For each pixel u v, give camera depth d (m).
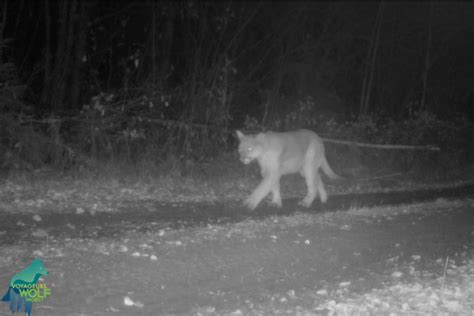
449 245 10.07
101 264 7.64
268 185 12.31
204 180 15.38
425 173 20.80
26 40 19.58
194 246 8.84
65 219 10.41
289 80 22.69
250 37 21.84
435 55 26.77
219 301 6.68
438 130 22.41
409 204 14.15
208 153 16.64
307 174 13.23
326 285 7.47
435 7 25.95
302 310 6.36
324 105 23.30
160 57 18.45
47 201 11.67
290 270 8.10
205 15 19.45
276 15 22.23
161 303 6.52
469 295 7.02
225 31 20.73
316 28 23.95
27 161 13.91
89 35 19.06
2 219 10.04
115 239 8.98
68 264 7.52
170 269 7.71
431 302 6.65
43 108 15.77
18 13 18.41
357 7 24.41
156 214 11.45
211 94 17.14
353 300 6.72
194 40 19.91
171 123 16.05
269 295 6.94
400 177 19.91
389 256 9.15
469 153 23.58
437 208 13.67
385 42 25.34
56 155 14.23
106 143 15.23
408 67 26.55
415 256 9.11
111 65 18.78
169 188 14.23
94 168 14.24
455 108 27.91
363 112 24.00
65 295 6.52
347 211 12.48
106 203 12.05
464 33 27.00
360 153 20.02
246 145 11.89
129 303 6.40
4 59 18.50
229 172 16.05
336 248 9.39
